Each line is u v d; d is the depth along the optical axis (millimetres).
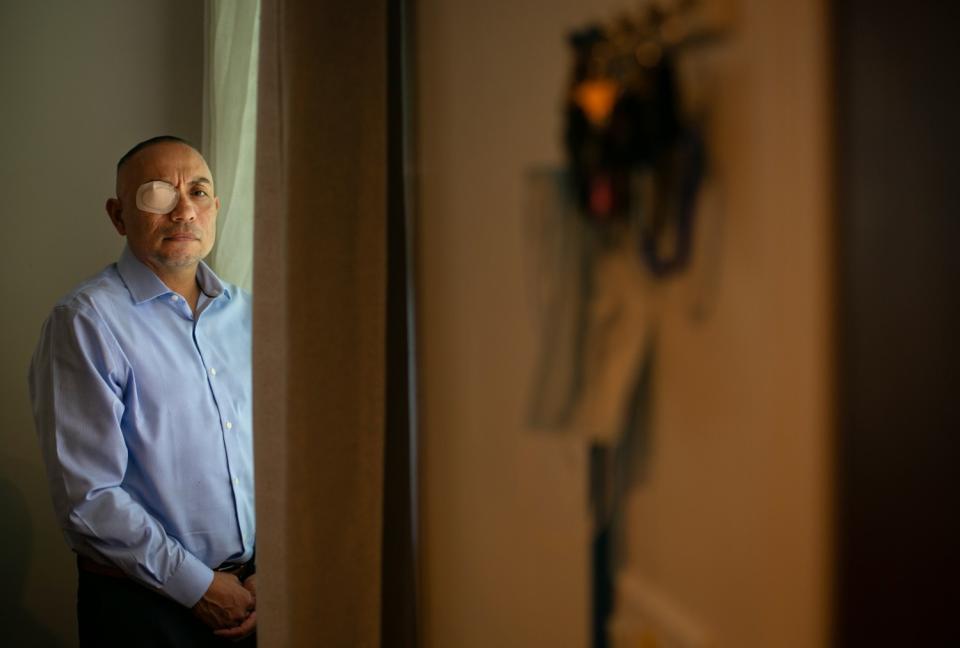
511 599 584
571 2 477
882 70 315
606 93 428
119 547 1301
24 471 1938
